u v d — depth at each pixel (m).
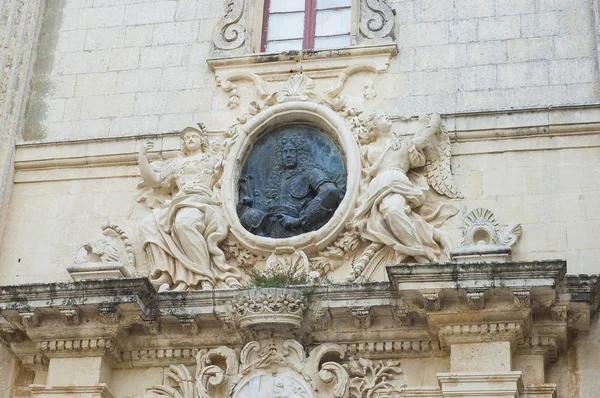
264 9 19.33
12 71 19.14
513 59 17.78
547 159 16.86
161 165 17.83
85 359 16.31
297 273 16.44
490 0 18.33
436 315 15.39
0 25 19.55
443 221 16.70
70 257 17.73
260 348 15.89
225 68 18.55
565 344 15.57
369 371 15.85
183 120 18.41
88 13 19.72
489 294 15.14
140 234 17.27
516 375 14.95
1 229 18.00
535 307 15.24
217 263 16.86
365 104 17.86
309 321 15.85
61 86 19.16
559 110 17.05
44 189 18.33
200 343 16.34
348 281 16.30
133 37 19.33
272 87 18.28
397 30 18.42
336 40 18.91
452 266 15.09
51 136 18.75
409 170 17.08
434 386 15.57
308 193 17.20
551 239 16.31
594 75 17.41
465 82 17.75
